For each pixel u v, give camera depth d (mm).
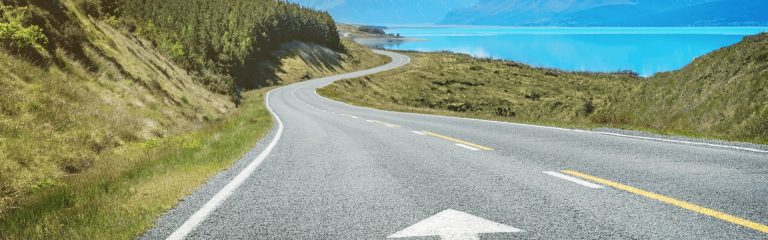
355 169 7730
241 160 9086
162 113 21203
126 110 18141
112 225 4457
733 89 17094
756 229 3926
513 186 5965
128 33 32438
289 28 141375
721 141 9945
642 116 21984
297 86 85688
